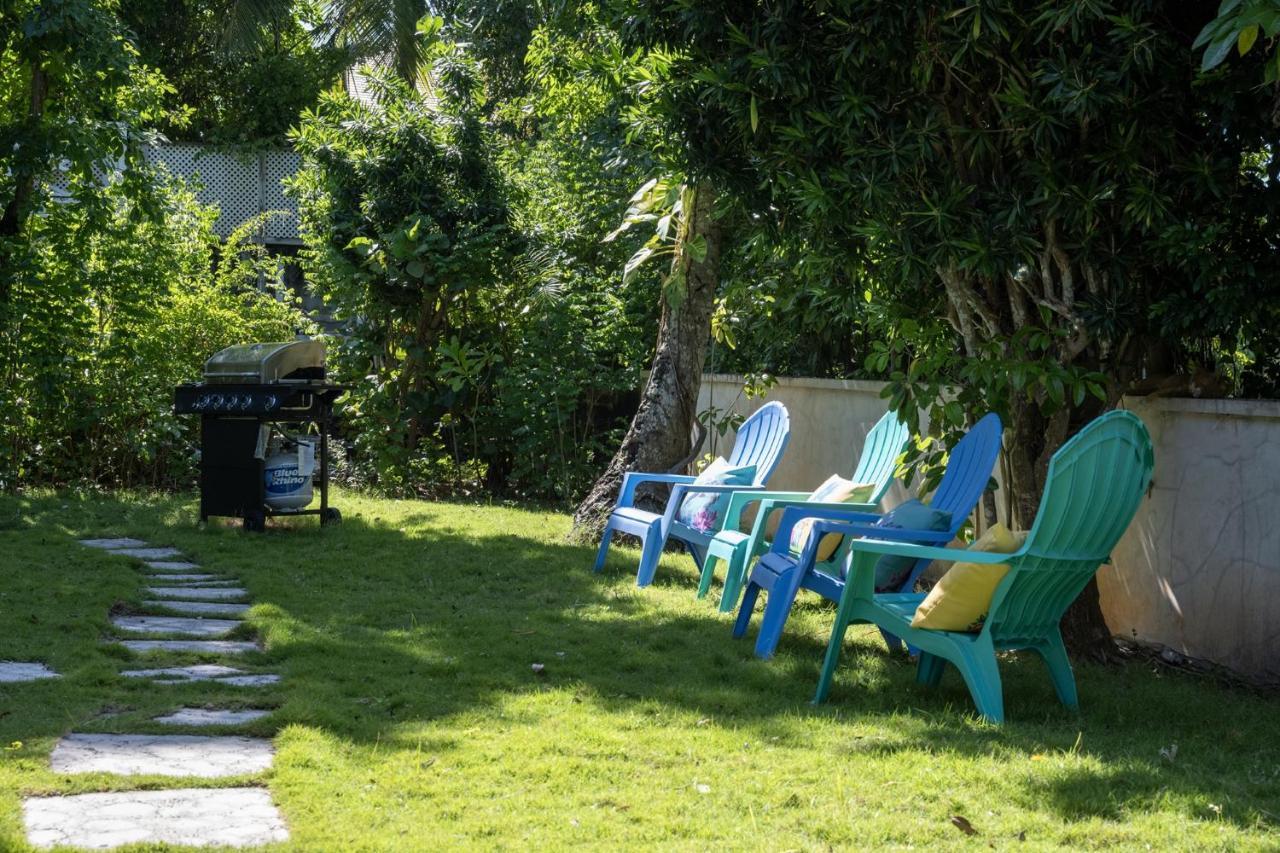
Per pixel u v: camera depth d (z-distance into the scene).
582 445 12.03
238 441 8.88
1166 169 5.22
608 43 9.31
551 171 13.47
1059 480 4.46
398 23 19.02
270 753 3.90
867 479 6.96
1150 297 5.53
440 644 5.52
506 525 9.69
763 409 8.04
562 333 11.82
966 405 6.12
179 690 4.61
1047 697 4.89
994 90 5.20
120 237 10.46
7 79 10.31
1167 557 5.94
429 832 3.23
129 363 10.85
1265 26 3.13
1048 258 5.42
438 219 12.11
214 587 6.86
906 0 4.68
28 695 4.41
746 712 4.54
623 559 8.12
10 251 9.95
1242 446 5.49
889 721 4.44
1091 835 3.25
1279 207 5.10
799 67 5.04
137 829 3.19
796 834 3.26
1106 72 4.62
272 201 18.78
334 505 10.56
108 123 9.99
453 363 12.36
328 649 5.32
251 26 19.12
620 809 3.46
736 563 6.51
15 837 3.05
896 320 6.07
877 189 5.13
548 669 5.12
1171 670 5.66
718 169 5.76
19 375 10.45
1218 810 3.43
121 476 11.31
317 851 3.06
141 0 18.89
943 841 3.21
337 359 12.43
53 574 6.76
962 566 4.53
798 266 6.72
